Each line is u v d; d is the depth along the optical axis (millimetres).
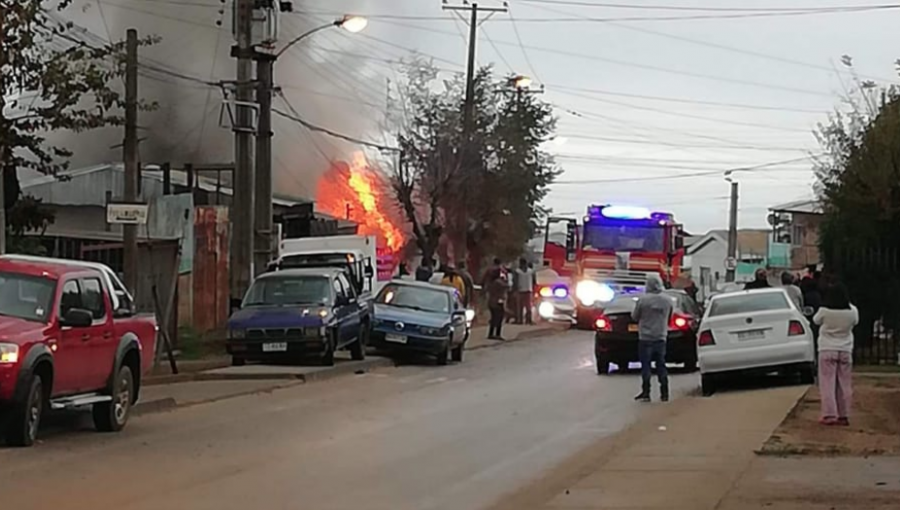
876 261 27156
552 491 12422
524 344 36781
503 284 38031
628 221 41500
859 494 11633
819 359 17250
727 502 11367
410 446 15781
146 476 13109
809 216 67438
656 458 14266
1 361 14422
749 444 15289
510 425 18016
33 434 14914
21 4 18938
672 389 23406
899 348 26859
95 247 29250
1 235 19422
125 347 16891
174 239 30578
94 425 16953
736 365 21953
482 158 52250
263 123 29359
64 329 15320
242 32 28562
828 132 45375
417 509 11438
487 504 11703
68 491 12070
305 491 12336
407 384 24469
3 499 11586
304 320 26344
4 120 19219
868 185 27953
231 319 26688
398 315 29516
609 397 21984
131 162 23953
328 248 35781
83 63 21984
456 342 30266
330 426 17750
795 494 11695
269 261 29656
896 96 29875
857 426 16875
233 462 14227
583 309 42344
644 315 21359
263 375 24859
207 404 20516
